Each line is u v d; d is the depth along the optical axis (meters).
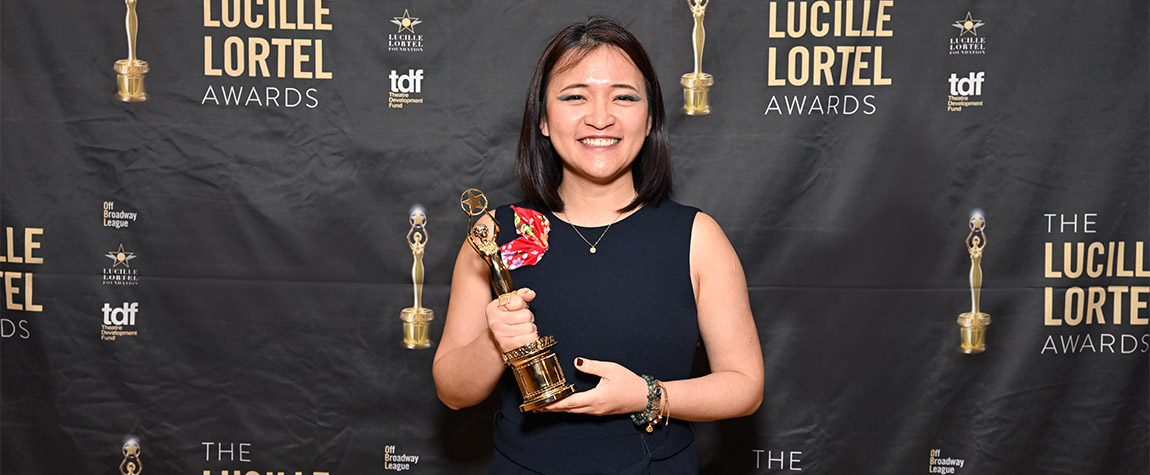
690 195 1.86
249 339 1.88
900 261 1.85
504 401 1.29
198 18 1.83
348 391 1.89
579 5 1.84
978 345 1.85
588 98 1.23
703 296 1.27
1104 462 1.86
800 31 1.83
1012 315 1.85
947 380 1.86
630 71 1.25
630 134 1.24
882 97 1.84
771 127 1.85
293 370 1.88
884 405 1.87
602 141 1.23
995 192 1.83
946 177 1.84
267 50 1.84
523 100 1.84
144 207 1.85
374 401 1.89
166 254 1.86
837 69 1.83
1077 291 1.84
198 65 1.84
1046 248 1.83
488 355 1.22
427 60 1.84
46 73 1.83
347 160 1.85
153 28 1.83
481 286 1.30
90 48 1.83
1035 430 1.86
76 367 1.87
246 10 1.83
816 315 1.86
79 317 1.87
